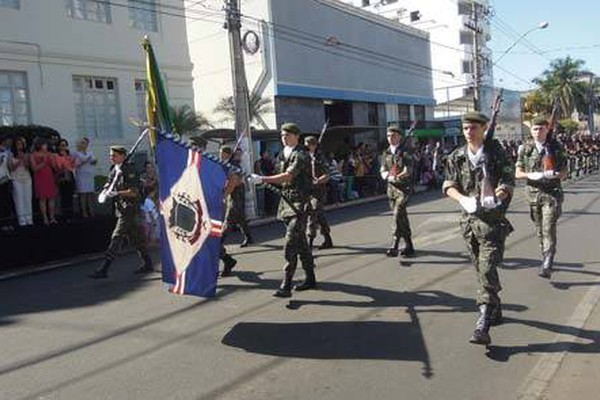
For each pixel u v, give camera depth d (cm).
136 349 625
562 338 602
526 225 1323
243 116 1833
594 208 1591
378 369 543
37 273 1129
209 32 2939
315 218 1098
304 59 2886
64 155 1409
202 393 508
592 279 829
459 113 4909
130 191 996
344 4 3192
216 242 659
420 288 810
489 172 597
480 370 533
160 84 973
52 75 1886
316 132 2919
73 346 646
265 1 2695
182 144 677
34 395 519
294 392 502
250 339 636
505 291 782
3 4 1775
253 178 741
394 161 1023
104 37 2034
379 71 3506
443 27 6806
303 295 798
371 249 1120
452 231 1298
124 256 1248
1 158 1246
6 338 689
